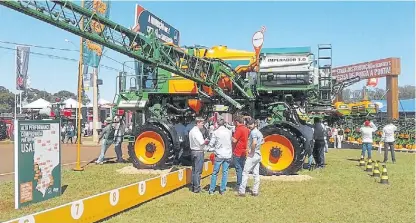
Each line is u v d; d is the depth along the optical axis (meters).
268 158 11.32
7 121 31.72
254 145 8.59
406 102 39.69
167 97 13.70
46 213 5.40
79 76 12.45
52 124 8.37
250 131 8.77
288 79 12.33
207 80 12.20
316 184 10.10
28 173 7.67
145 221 6.67
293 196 8.66
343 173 12.06
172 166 12.71
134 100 13.52
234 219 6.84
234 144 9.30
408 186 9.92
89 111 40.81
